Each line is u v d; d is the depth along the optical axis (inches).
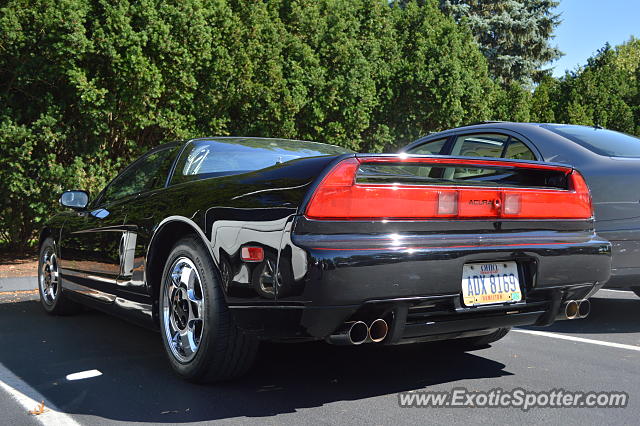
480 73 726.5
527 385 125.1
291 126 464.1
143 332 174.2
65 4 314.5
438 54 602.9
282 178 110.0
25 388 121.4
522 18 1595.7
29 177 325.7
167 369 134.4
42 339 164.9
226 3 431.5
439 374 132.6
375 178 112.0
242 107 440.5
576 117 963.3
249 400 113.7
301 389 120.5
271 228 103.0
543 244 118.3
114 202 164.7
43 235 206.4
